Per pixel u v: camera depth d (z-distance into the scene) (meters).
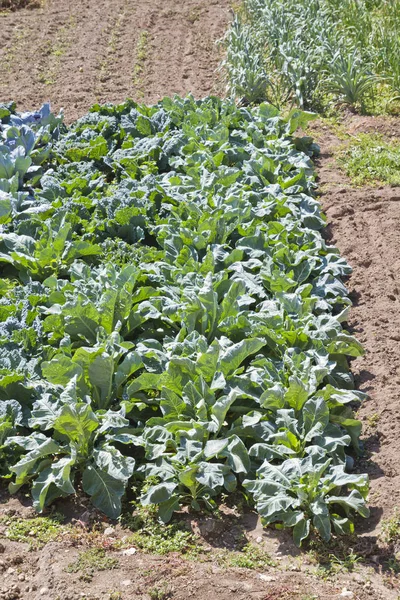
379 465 5.80
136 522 5.50
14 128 9.13
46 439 5.73
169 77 11.77
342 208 8.30
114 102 10.92
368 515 5.32
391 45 11.15
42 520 5.54
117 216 7.66
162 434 5.79
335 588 5.06
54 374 5.98
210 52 12.64
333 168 9.03
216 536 5.42
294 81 10.33
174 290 6.80
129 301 6.53
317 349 6.32
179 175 8.48
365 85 10.20
